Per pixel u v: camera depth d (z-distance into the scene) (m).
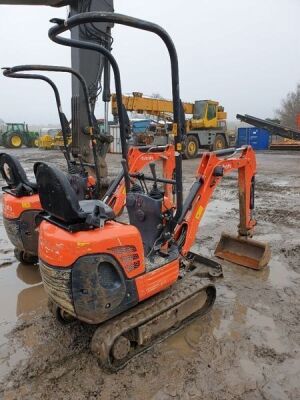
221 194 9.33
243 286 4.12
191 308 3.36
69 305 2.59
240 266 4.65
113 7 7.06
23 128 30.84
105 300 2.62
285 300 3.82
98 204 2.91
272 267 4.64
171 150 5.68
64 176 2.55
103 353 2.63
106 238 2.60
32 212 4.11
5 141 28.94
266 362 2.85
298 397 2.50
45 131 33.16
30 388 2.60
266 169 14.23
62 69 4.54
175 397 2.51
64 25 2.53
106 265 2.65
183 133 3.03
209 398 2.50
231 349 3.00
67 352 2.98
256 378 2.68
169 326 3.15
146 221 3.33
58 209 2.61
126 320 2.82
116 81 3.21
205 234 5.96
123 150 3.43
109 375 2.72
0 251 5.23
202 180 3.77
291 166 15.16
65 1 7.03
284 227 6.32
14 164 4.11
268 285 4.15
